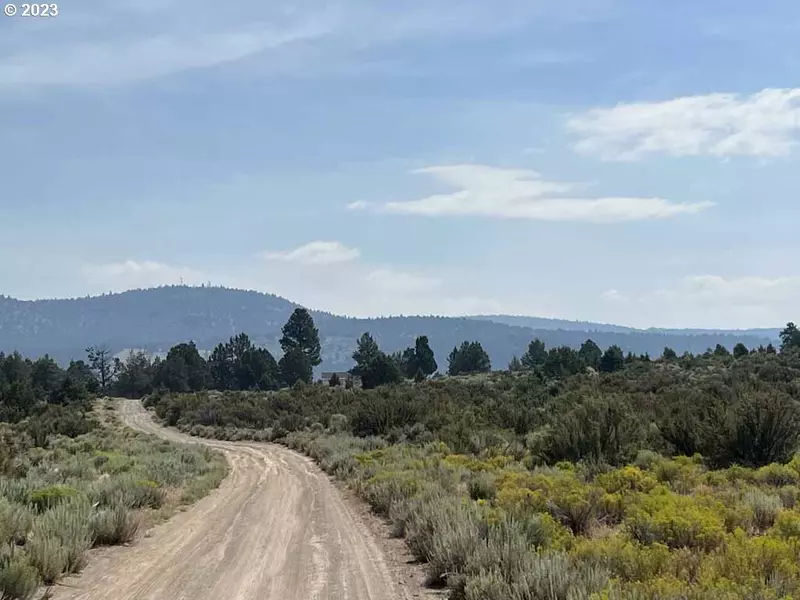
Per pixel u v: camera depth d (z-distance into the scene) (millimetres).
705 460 23797
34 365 144375
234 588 10922
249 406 77812
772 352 77875
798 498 15648
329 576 11680
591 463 22891
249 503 21625
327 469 31734
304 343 164375
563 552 10133
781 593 8148
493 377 99500
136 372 162250
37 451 38469
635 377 60906
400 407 46156
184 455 36844
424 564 12484
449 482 20125
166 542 14922
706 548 11297
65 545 12320
